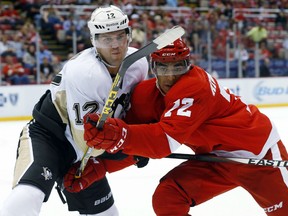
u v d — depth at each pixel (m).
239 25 39.12
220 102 8.84
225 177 9.37
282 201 9.18
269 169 9.07
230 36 37.62
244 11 43.16
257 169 9.09
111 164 9.80
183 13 40.50
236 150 9.11
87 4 38.59
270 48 39.47
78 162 9.52
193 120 8.27
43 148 8.81
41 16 36.41
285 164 8.78
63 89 8.95
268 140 9.20
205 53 36.56
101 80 8.55
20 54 32.72
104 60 8.74
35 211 8.21
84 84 8.52
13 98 29.58
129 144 8.12
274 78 35.25
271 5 44.41
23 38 34.12
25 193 8.15
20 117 29.83
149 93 9.04
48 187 8.55
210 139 9.01
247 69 37.62
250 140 9.03
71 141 9.26
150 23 37.78
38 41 31.70
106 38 8.54
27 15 36.47
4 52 32.44
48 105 9.16
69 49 36.16
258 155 9.12
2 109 29.33
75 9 37.03
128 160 9.81
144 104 9.05
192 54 36.34
